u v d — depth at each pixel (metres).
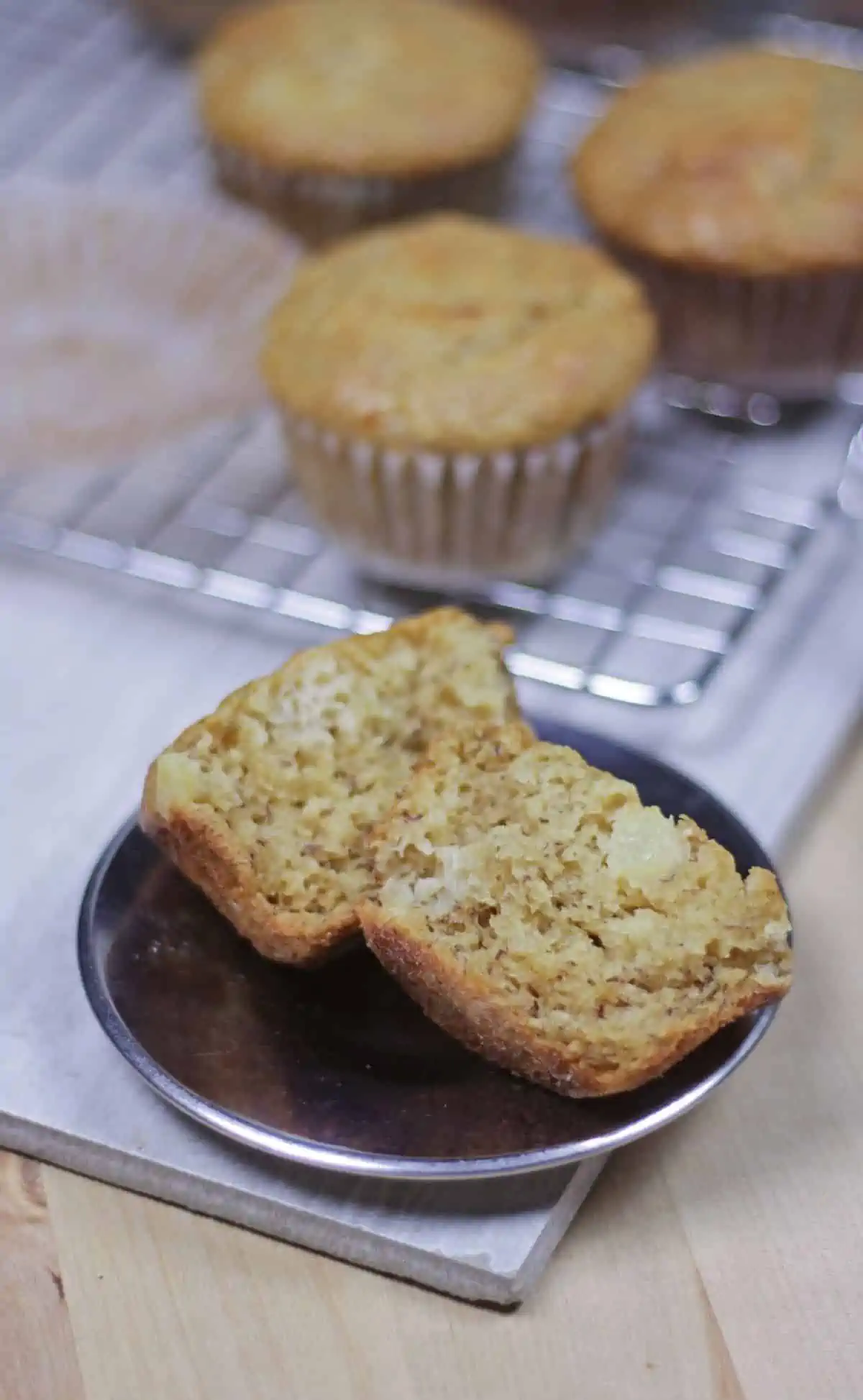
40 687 0.44
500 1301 0.36
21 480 0.49
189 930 0.39
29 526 0.48
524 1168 0.35
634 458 0.50
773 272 0.50
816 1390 0.35
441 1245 0.36
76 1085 0.38
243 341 0.52
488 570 0.48
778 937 0.37
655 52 0.61
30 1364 0.36
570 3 0.60
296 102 0.54
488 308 0.47
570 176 0.53
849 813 0.42
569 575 0.48
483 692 0.40
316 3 0.57
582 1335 0.36
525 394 0.46
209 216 0.54
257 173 0.55
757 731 0.43
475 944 0.37
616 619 0.46
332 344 0.47
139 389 0.50
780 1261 0.37
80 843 0.41
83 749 0.43
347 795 0.39
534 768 0.38
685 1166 0.38
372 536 0.48
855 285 0.50
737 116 0.52
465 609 0.47
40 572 0.47
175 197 0.55
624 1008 0.37
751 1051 0.37
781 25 0.62
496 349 0.46
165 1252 0.37
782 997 0.37
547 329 0.47
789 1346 0.36
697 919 0.37
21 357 0.51
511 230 0.50
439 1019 0.37
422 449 0.46
